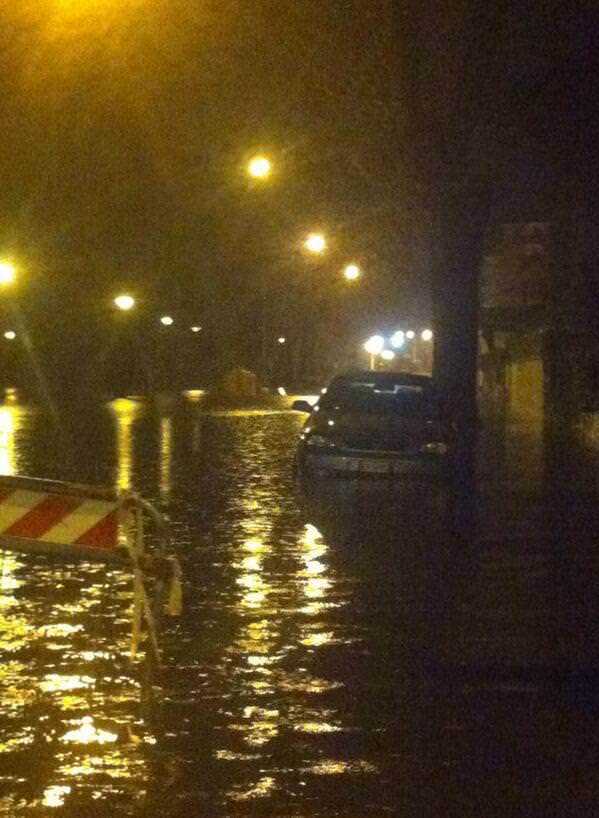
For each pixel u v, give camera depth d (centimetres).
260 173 5003
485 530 2250
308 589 1705
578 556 1984
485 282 5544
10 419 5588
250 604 1599
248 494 2767
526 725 1116
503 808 923
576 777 987
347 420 2892
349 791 951
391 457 2842
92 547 1245
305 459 2894
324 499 2662
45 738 1063
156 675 1257
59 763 1002
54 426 5119
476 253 4397
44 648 1359
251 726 1102
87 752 1030
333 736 1077
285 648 1377
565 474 3234
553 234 5147
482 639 1431
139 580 1283
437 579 1786
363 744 1059
